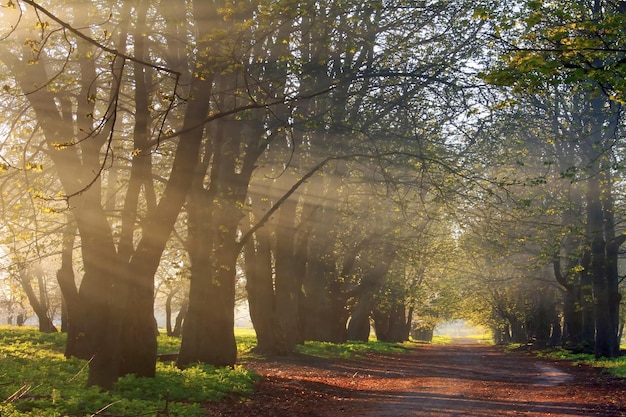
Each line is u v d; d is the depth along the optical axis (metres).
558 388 20.61
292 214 30.75
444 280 52.94
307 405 15.49
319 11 19.48
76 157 14.59
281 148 26.73
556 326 56.94
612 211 30.67
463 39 23.77
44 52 17.02
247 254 31.58
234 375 18.00
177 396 14.18
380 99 23.86
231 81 20.23
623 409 15.03
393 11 23.20
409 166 24.09
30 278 46.19
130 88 22.50
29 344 29.94
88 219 14.70
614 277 34.69
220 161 20.89
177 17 15.53
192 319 20.16
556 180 32.16
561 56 13.88
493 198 31.91
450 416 13.86
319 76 22.77
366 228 38.25
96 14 15.05
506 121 27.02
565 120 30.47
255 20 14.49
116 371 13.96
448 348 73.06
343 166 27.66
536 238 30.84
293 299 31.47
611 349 32.56
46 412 10.56
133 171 14.47
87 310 14.38
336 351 36.12
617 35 14.46
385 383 22.67
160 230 14.43
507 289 54.81
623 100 14.26
